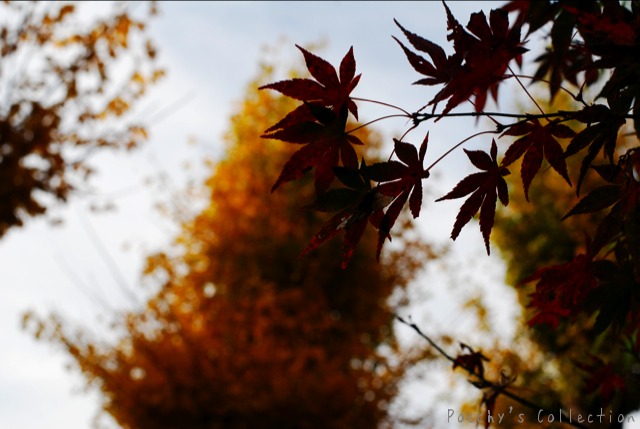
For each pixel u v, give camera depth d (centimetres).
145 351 988
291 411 999
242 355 1028
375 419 1022
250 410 997
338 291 1188
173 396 980
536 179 1031
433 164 121
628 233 125
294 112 123
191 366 995
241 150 1238
